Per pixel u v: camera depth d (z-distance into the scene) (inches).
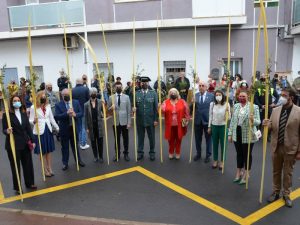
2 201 227.5
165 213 203.0
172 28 586.9
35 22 635.5
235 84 434.9
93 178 266.8
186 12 565.0
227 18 549.6
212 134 277.3
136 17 586.2
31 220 198.5
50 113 269.1
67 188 247.6
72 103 288.2
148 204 216.2
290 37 560.4
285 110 203.5
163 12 573.9
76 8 609.0
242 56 580.1
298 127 198.1
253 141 235.8
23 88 438.6
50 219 199.3
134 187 245.8
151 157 309.7
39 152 265.4
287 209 204.2
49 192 241.0
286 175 206.5
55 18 622.5
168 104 301.9
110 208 212.1
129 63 622.5
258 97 360.2
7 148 231.8
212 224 188.1
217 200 219.3
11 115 230.2
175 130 305.3
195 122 300.0
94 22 605.3
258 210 203.8
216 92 271.0
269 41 571.8
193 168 284.4
